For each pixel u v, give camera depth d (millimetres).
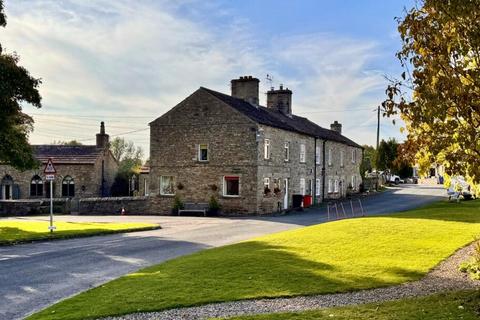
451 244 16234
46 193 50375
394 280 11484
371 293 10422
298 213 36719
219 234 23531
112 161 56625
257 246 16812
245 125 36469
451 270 12484
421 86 7758
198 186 37938
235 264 13445
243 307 9523
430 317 8320
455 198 41219
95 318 9070
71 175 50469
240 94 42594
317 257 14383
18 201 41500
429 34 7883
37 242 20891
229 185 37188
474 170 7871
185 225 28578
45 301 10844
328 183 50031
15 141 25188
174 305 9711
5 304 10602
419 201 45625
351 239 17578
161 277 12211
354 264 13305
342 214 34562
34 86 24219
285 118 45688
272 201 37906
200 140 38000
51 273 13914
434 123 8102
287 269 12742
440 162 8648
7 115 23562
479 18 7574
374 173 74875
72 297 10688
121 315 9188
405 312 8703
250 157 36219
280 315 8773
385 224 21484
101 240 21500
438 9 7594
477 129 8141
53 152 52500
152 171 39562
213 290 10789
